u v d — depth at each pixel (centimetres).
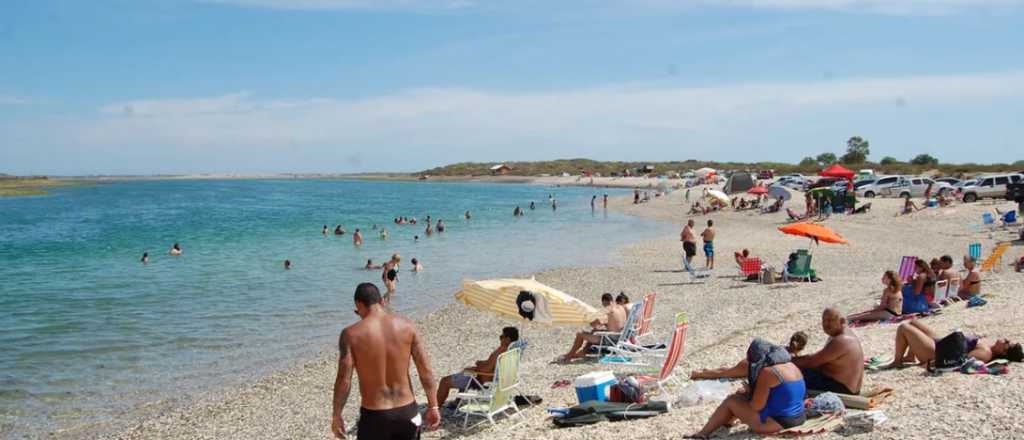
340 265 3309
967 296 1648
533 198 10162
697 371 1090
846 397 836
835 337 875
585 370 1335
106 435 1183
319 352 1683
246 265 3312
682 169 18188
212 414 1262
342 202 9844
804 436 763
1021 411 766
